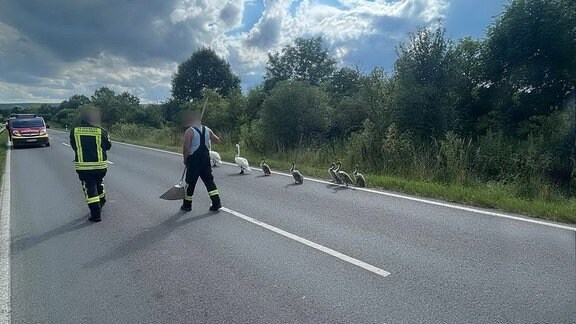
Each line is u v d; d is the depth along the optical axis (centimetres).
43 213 741
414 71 1481
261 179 1085
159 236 587
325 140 1750
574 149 1183
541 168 1082
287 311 363
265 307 371
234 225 635
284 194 874
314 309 365
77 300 394
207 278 437
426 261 470
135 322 351
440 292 392
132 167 1358
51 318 361
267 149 1742
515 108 1525
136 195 888
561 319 341
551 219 637
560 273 430
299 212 710
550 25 1384
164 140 2603
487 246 515
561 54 1411
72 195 903
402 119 1402
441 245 523
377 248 516
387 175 1111
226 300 386
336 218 665
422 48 1473
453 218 651
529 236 552
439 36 1463
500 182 1004
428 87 1412
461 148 1130
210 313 363
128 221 673
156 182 1056
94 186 684
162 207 769
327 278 430
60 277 450
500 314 350
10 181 1112
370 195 849
